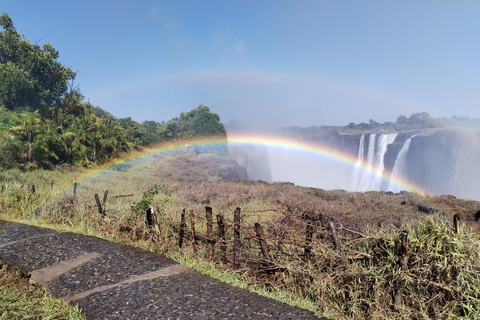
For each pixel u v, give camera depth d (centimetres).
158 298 367
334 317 351
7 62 5562
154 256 519
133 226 641
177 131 6906
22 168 2211
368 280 372
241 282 443
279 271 446
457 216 357
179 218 676
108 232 656
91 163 3016
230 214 883
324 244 429
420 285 346
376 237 396
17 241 567
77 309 342
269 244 497
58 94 6128
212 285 411
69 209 798
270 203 1218
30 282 427
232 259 513
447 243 348
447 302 329
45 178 1862
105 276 429
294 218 537
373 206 1336
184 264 497
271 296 398
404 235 357
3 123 3200
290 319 330
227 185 1941
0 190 928
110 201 1173
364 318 354
